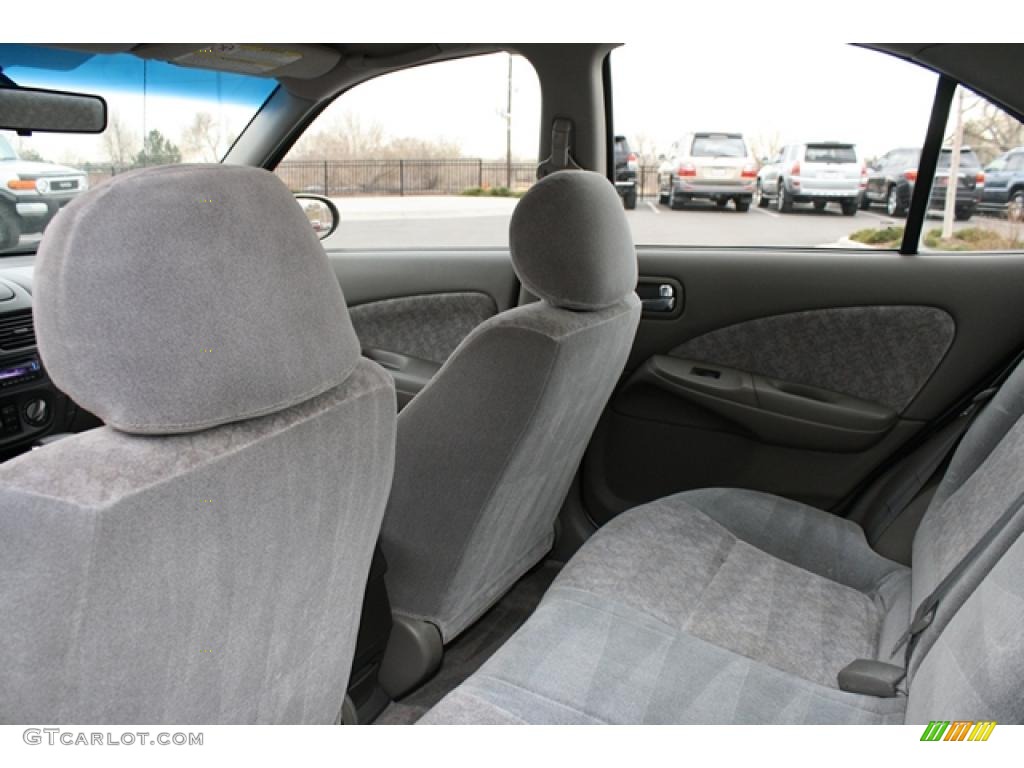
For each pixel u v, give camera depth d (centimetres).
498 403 145
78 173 244
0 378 205
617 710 122
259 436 77
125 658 73
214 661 83
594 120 230
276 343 74
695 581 163
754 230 250
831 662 146
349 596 104
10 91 180
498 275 265
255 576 82
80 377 67
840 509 231
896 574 174
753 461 237
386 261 274
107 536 66
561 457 174
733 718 122
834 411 225
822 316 228
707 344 240
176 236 67
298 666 99
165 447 71
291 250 76
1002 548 120
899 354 223
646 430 246
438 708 120
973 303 215
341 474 89
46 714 72
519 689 126
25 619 68
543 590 223
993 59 197
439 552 157
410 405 153
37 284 67
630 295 170
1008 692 89
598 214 148
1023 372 159
